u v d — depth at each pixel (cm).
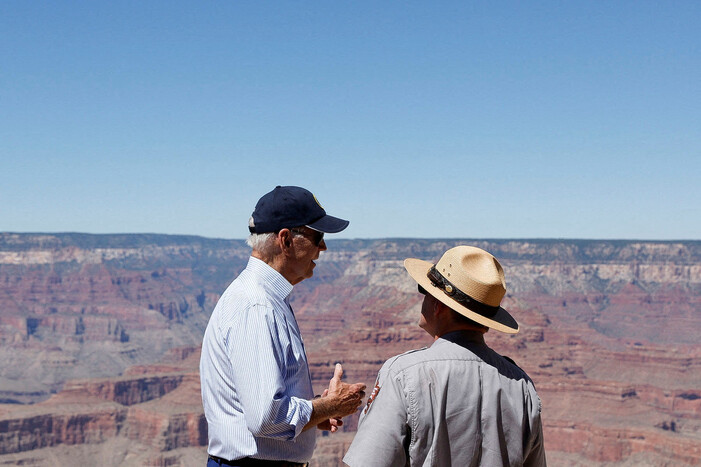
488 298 646
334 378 678
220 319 648
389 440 604
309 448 675
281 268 687
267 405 610
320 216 687
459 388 620
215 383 644
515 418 632
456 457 615
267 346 629
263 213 675
